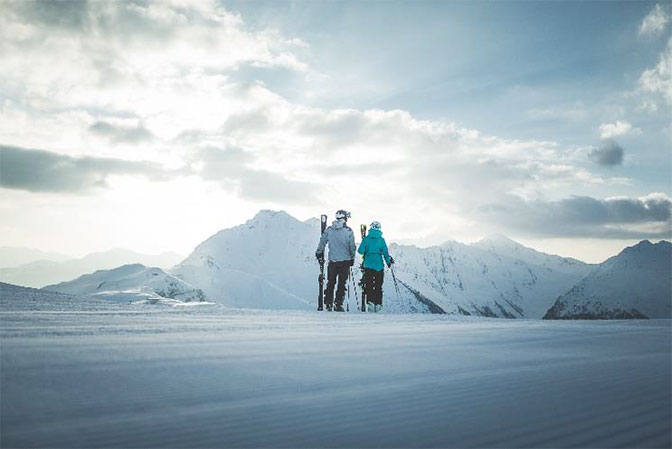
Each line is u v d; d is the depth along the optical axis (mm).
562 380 2535
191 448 1402
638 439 1536
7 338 3457
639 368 2928
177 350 3203
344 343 4004
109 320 5395
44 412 1686
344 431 1623
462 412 1878
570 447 1462
